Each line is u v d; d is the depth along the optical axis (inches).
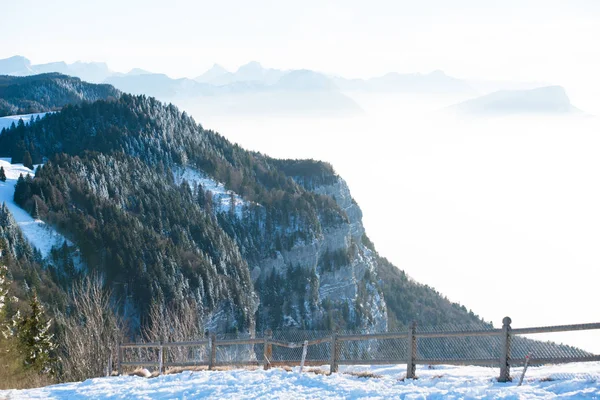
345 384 771.4
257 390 791.1
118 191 7175.2
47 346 1939.0
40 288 3937.0
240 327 5152.6
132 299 4594.0
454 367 939.3
